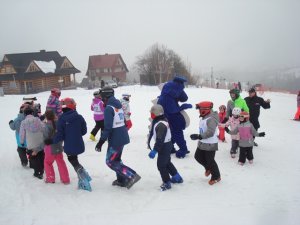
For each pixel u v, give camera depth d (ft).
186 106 28.35
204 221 17.04
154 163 26.91
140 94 96.73
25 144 25.66
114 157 20.79
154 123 20.47
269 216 17.51
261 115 58.03
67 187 21.86
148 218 17.46
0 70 172.14
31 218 17.57
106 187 21.83
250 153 26.53
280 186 21.75
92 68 255.29
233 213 17.92
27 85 173.37
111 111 20.16
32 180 23.32
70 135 20.51
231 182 22.49
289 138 36.88
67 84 188.85
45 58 185.26
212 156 21.74
